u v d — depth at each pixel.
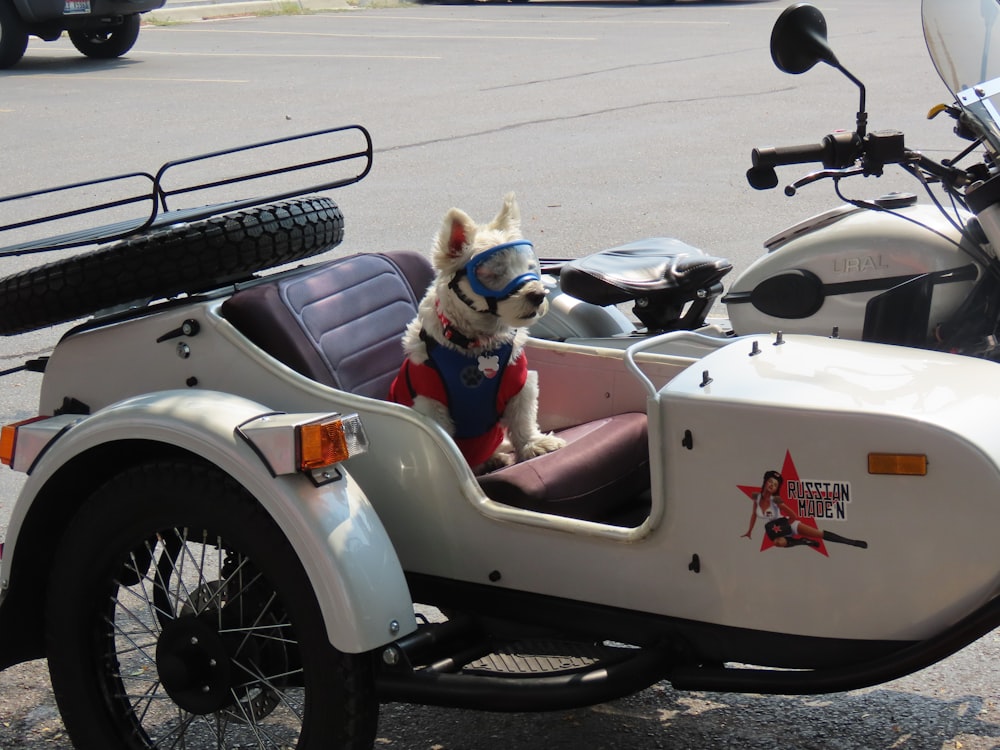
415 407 3.35
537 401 3.72
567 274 4.42
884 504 2.49
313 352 3.24
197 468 2.90
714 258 4.48
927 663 2.48
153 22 23.88
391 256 3.72
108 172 11.36
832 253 3.87
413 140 12.18
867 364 2.76
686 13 22.86
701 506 2.68
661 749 3.24
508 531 2.93
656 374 3.60
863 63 15.64
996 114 3.24
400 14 24.62
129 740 3.15
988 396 2.57
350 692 2.74
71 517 3.22
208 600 2.99
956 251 3.64
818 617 2.60
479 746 3.31
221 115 13.93
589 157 11.06
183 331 3.21
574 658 2.79
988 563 2.43
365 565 2.73
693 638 2.77
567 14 23.52
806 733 3.27
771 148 3.26
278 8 25.47
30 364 3.69
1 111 14.52
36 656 3.29
